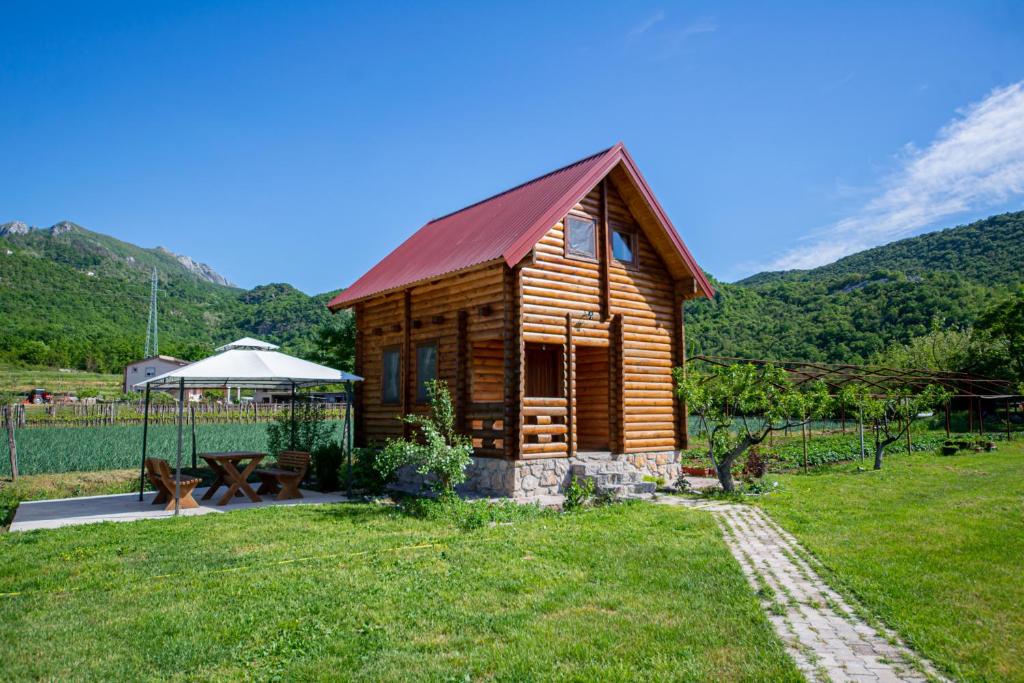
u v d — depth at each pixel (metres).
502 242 13.12
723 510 11.53
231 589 6.79
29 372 85.50
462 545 8.67
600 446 15.10
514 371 12.85
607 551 8.34
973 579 7.09
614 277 14.98
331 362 24.17
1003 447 24.56
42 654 5.19
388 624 5.82
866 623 5.89
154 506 12.28
